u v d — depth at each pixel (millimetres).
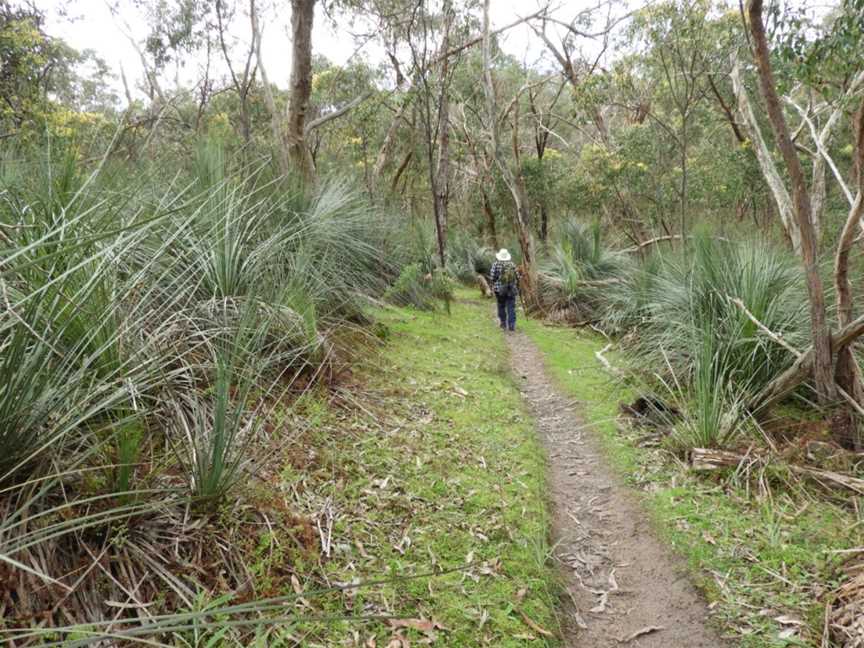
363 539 3129
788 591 3119
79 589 2217
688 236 9172
